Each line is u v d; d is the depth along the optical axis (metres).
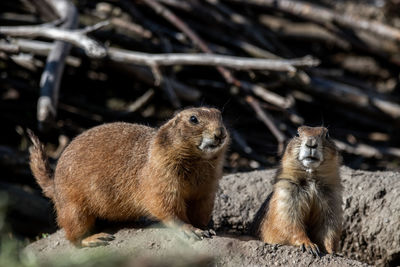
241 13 17.84
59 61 13.41
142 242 8.50
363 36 17.48
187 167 8.61
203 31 17.00
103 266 7.89
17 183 13.82
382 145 15.91
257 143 15.48
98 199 8.94
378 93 16.62
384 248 10.08
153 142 8.74
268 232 9.01
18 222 12.60
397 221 9.95
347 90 15.62
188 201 9.02
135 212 9.02
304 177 8.98
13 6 16.80
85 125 15.59
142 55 13.86
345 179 10.70
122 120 15.68
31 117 15.31
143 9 17.28
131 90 16.28
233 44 16.70
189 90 15.40
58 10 15.09
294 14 17.02
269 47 16.77
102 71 15.54
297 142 8.89
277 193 8.98
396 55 17.45
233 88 15.79
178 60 13.66
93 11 17.03
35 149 10.09
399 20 18.02
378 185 10.40
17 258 8.82
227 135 8.59
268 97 15.10
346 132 16.09
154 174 8.60
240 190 10.95
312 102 16.09
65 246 9.12
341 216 9.09
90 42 12.52
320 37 17.78
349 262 8.03
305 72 15.55
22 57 14.90
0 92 15.68
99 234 8.93
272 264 8.05
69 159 9.09
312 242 9.16
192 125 8.48
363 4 18.42
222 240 8.30
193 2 16.91
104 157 8.95
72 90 16.06
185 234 8.41
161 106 15.98
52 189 9.86
